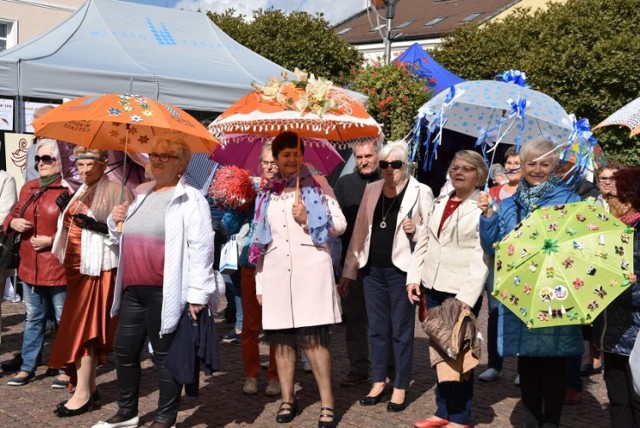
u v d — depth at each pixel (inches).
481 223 161.3
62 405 192.5
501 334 157.8
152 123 175.3
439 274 183.5
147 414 195.5
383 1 523.5
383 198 207.5
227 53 437.7
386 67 467.2
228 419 195.3
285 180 192.1
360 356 227.1
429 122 197.6
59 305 220.1
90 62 354.3
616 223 142.8
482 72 973.2
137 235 174.1
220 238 267.3
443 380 171.6
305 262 187.0
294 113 182.7
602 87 836.0
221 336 287.1
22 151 339.3
